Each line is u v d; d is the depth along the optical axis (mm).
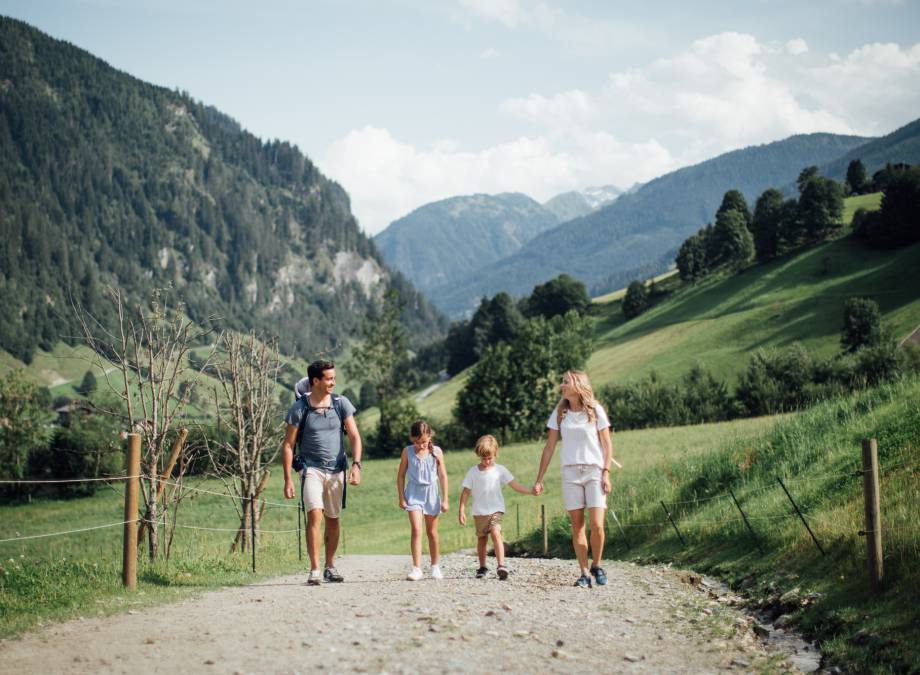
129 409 13734
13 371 71188
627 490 22375
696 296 149875
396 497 50906
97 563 10805
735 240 163000
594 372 122250
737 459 17859
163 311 14508
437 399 139250
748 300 135375
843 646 6695
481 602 7488
